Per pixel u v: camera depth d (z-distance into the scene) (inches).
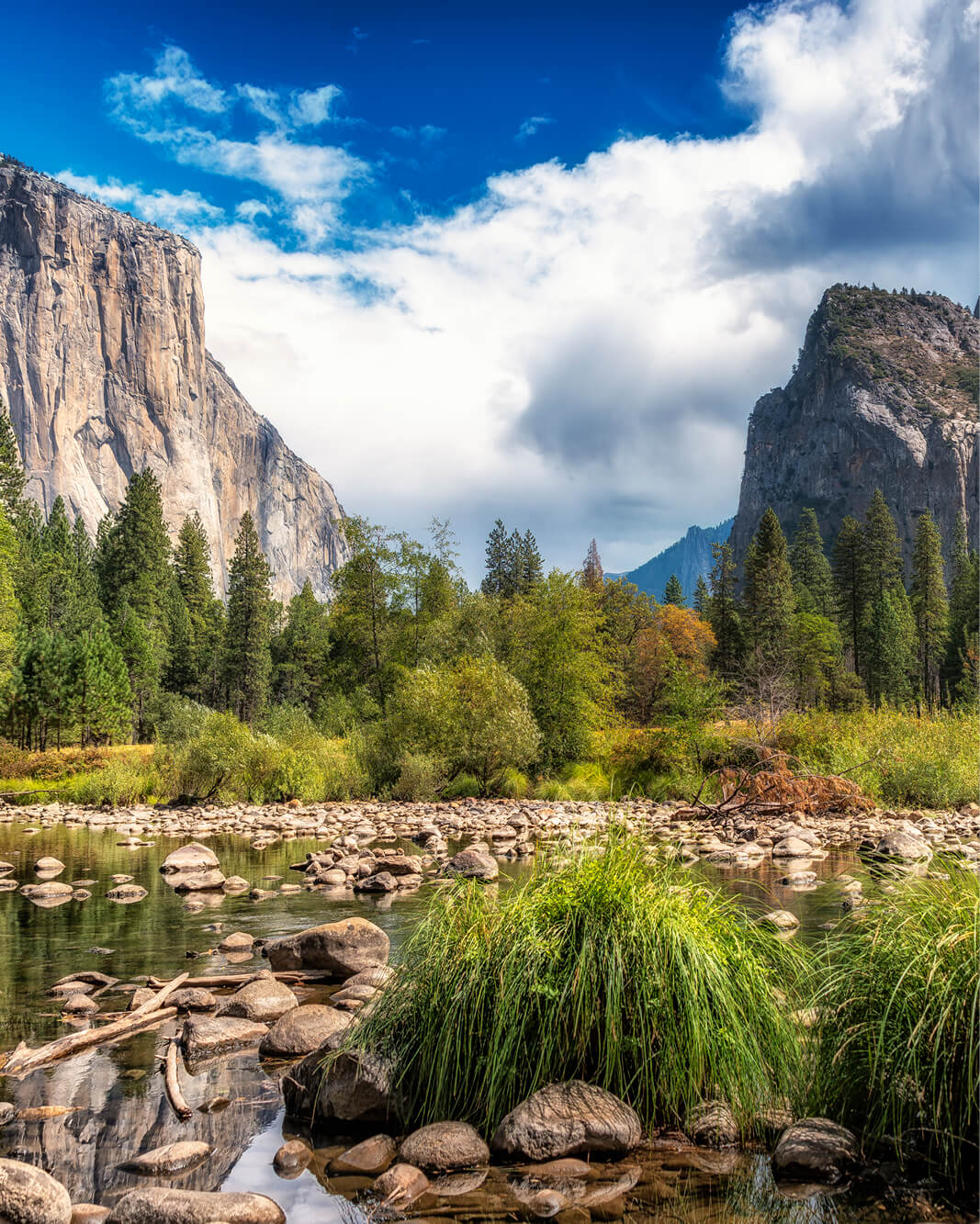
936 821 740.7
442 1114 179.0
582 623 1273.4
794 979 195.5
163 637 2733.8
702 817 775.1
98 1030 236.2
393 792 1028.5
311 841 679.7
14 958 323.0
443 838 663.1
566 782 1094.4
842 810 813.2
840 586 2795.3
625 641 2564.0
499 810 876.0
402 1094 180.9
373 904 417.4
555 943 185.2
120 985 287.1
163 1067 214.5
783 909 368.2
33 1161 165.9
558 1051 178.7
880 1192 148.5
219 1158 166.7
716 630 3058.6
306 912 401.1
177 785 1017.5
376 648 1638.8
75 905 421.7
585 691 1247.5
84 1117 185.3
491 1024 182.2
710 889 209.0
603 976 179.3
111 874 519.5
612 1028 173.8
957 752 881.5
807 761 912.3
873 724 989.2
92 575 2923.2
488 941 193.0
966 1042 153.9
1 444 2508.6
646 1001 177.6
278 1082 205.3
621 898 189.0
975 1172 151.6
